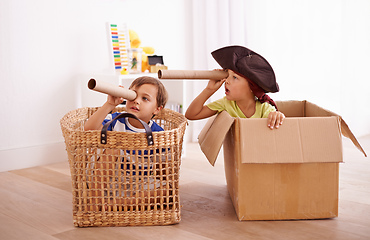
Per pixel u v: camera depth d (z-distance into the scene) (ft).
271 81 5.11
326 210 4.90
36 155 7.49
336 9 9.26
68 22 7.69
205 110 5.70
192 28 9.59
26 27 7.22
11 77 7.16
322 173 4.84
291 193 4.86
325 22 9.31
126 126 5.33
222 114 5.11
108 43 7.75
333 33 9.33
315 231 4.60
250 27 9.33
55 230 4.66
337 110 9.64
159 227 4.73
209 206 5.40
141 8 8.66
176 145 4.67
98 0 8.02
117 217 4.72
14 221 4.94
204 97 5.51
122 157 4.71
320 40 9.37
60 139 7.82
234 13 9.35
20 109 7.30
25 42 7.23
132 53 7.95
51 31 7.50
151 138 4.49
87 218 4.72
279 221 4.89
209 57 9.47
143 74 7.72
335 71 9.46
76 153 4.60
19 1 7.11
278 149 4.62
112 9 8.23
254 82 5.18
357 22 9.34
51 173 7.01
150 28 8.84
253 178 4.82
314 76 9.48
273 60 9.38
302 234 4.53
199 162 7.64
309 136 4.67
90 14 7.95
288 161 4.60
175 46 9.32
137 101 5.19
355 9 9.27
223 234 4.54
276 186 4.84
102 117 4.89
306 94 9.53
